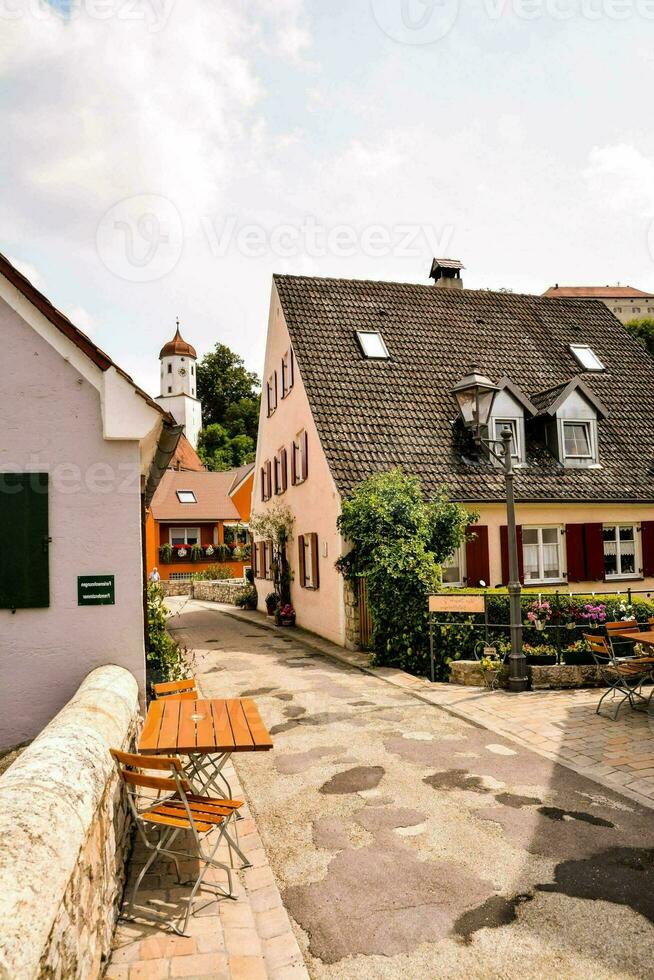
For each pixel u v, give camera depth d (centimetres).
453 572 1606
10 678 636
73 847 282
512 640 1044
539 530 1669
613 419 1914
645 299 9175
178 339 7712
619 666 909
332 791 638
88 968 311
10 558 635
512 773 675
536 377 1941
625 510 1741
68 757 356
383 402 1719
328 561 1623
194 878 468
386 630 1274
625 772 674
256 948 381
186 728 520
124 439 654
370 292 2033
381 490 1378
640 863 484
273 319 2178
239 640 1733
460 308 2091
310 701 1008
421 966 371
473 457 1664
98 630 648
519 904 432
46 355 650
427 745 774
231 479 4381
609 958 374
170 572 3909
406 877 469
